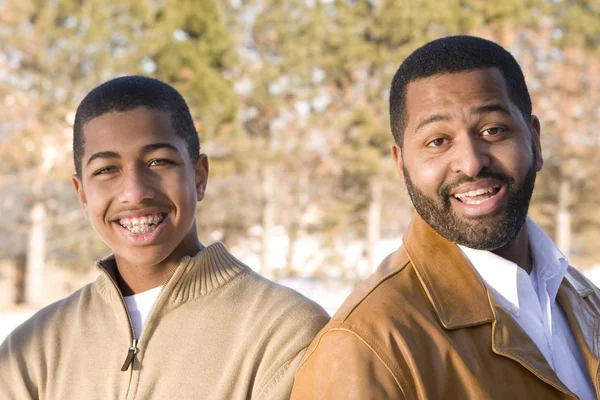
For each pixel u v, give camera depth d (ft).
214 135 52.60
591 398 5.38
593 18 57.52
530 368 5.03
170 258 6.75
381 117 54.75
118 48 51.67
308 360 5.30
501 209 5.35
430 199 5.44
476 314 5.20
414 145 5.48
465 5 56.08
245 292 6.77
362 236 62.39
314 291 57.62
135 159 6.46
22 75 52.11
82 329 6.79
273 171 57.21
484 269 5.46
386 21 54.24
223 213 57.98
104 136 6.48
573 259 63.82
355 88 55.62
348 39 53.57
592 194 62.08
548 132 57.88
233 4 56.13
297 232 61.93
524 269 5.82
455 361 4.99
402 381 4.90
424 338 5.05
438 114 5.35
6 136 52.29
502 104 5.36
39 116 51.98
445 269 5.39
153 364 6.44
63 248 61.41
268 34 55.98
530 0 57.11
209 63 53.67
